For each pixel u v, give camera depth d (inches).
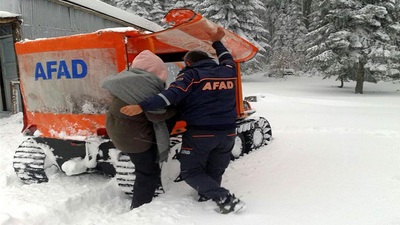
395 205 106.6
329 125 286.8
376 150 188.7
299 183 133.6
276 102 481.4
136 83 102.8
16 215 107.7
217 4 1042.7
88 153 131.3
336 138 227.1
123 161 123.0
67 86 129.3
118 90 102.1
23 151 149.4
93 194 128.1
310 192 122.3
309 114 362.9
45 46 130.7
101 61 120.5
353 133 248.1
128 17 388.5
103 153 130.3
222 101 107.3
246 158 182.1
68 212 117.0
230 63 113.3
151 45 134.5
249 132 195.9
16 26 305.0
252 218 98.7
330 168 154.4
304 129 270.8
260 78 1239.5
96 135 126.4
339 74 819.4
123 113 101.0
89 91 125.3
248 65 1185.4
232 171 157.5
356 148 195.0
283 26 1456.7
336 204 109.3
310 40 1090.7
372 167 154.2
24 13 309.9
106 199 130.7
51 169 153.2
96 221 110.0
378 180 134.2
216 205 109.3
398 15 789.2
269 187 130.3
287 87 878.4
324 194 119.5
